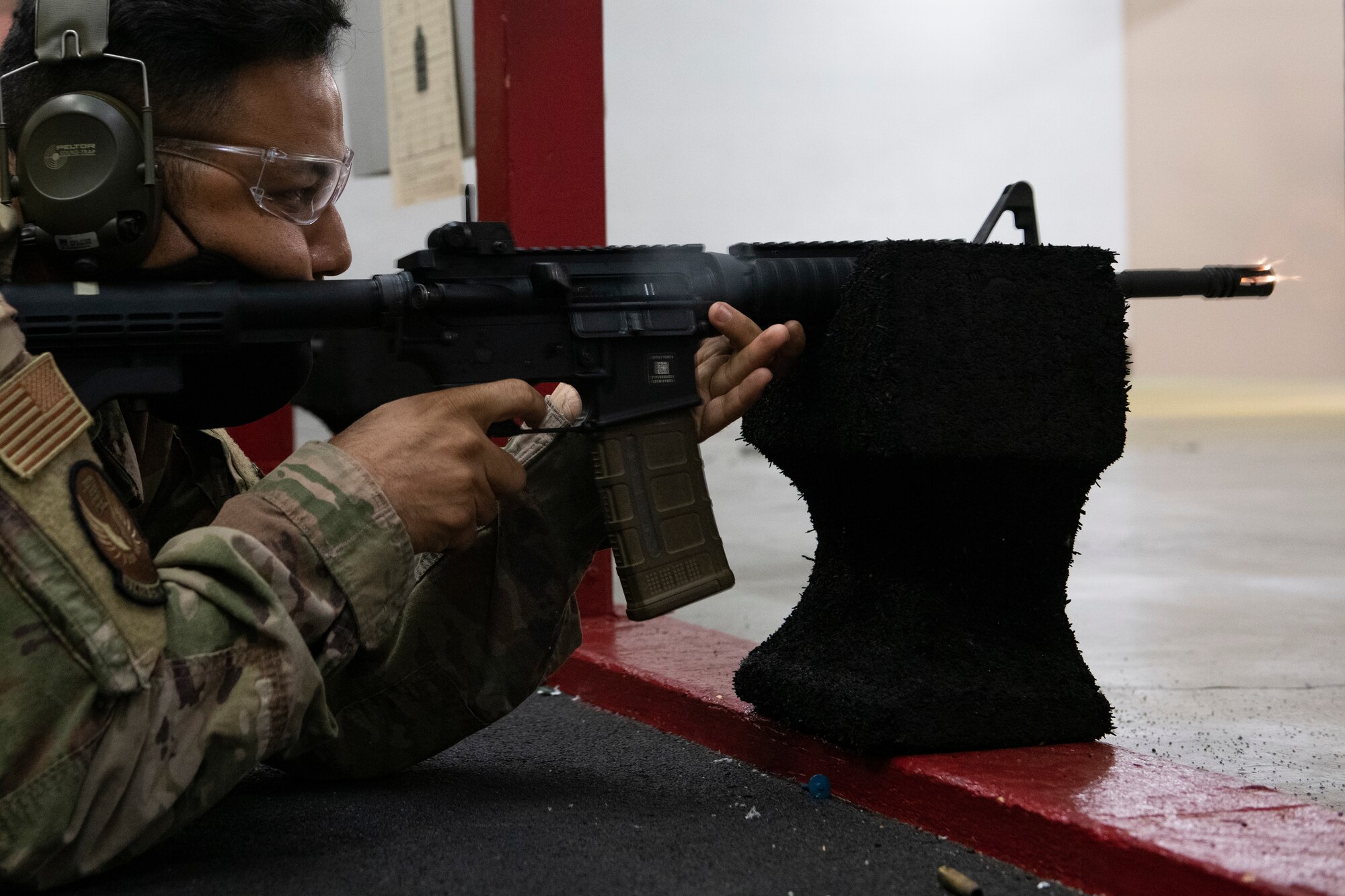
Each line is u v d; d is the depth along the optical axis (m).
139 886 1.17
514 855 1.27
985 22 13.04
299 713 1.16
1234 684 2.24
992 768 1.39
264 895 1.14
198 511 1.48
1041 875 1.23
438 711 1.54
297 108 1.23
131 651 1.05
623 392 1.38
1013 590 1.54
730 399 1.42
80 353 1.15
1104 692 2.18
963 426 1.44
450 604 1.52
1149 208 13.90
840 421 1.49
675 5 11.38
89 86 1.16
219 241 1.21
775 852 1.29
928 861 1.27
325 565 1.17
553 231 2.60
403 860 1.25
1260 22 13.06
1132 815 1.21
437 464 1.22
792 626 1.67
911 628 1.48
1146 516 4.98
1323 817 1.21
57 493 1.05
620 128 11.28
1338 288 15.51
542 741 1.82
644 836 1.34
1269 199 13.40
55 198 1.14
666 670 1.98
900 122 12.62
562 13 2.57
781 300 1.45
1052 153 13.59
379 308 1.25
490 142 2.60
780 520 5.18
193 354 1.19
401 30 3.39
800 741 1.58
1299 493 5.79
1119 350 1.53
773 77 11.75
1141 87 13.80
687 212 11.60
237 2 1.17
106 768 1.05
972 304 1.45
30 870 1.05
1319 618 2.92
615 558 1.37
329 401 1.81
